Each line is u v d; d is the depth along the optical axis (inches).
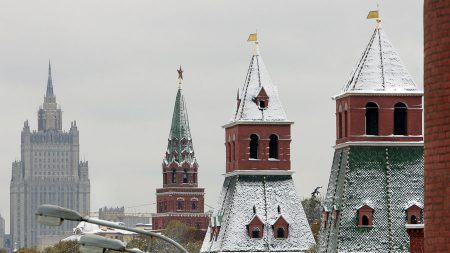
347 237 6264.8
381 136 6353.3
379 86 6387.8
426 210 2244.1
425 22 2249.0
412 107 6378.0
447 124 2204.7
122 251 3147.1
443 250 2199.8
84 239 3132.4
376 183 6314.0
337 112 6501.0
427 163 2240.4
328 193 6461.6
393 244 6235.2
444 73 2210.9
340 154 6437.0
